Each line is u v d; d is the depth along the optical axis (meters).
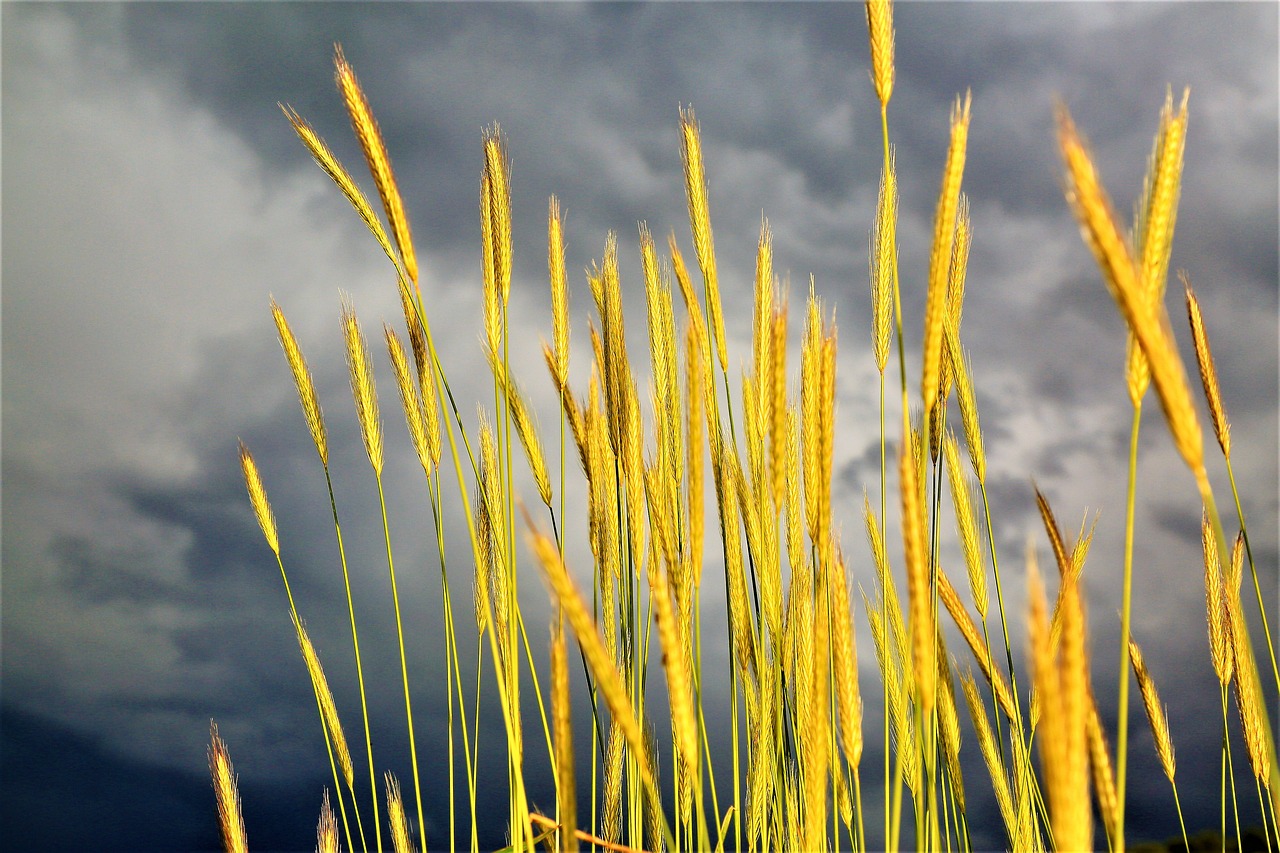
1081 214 1.12
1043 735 0.93
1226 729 1.73
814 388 1.58
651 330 1.73
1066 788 0.92
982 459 1.73
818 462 1.55
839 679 1.52
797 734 1.64
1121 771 1.33
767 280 1.67
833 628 1.53
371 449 1.78
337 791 1.76
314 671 1.81
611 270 1.70
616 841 1.73
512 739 1.60
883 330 1.67
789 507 1.66
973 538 1.73
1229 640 1.74
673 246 1.66
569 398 1.73
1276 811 1.61
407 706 1.74
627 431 1.69
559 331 1.72
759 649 1.66
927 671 1.27
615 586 1.71
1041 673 0.93
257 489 1.84
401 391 1.77
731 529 1.68
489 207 1.67
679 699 1.43
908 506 1.31
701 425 1.57
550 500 1.72
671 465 1.70
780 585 1.65
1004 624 1.71
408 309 1.74
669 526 1.63
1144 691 1.75
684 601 1.61
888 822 1.58
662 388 1.72
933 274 1.51
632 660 1.70
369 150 1.59
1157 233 1.39
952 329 1.67
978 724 1.72
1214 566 1.75
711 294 1.69
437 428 1.75
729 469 1.68
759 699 1.70
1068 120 1.13
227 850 1.74
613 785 1.74
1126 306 1.13
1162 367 1.13
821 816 1.49
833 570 1.52
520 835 1.60
